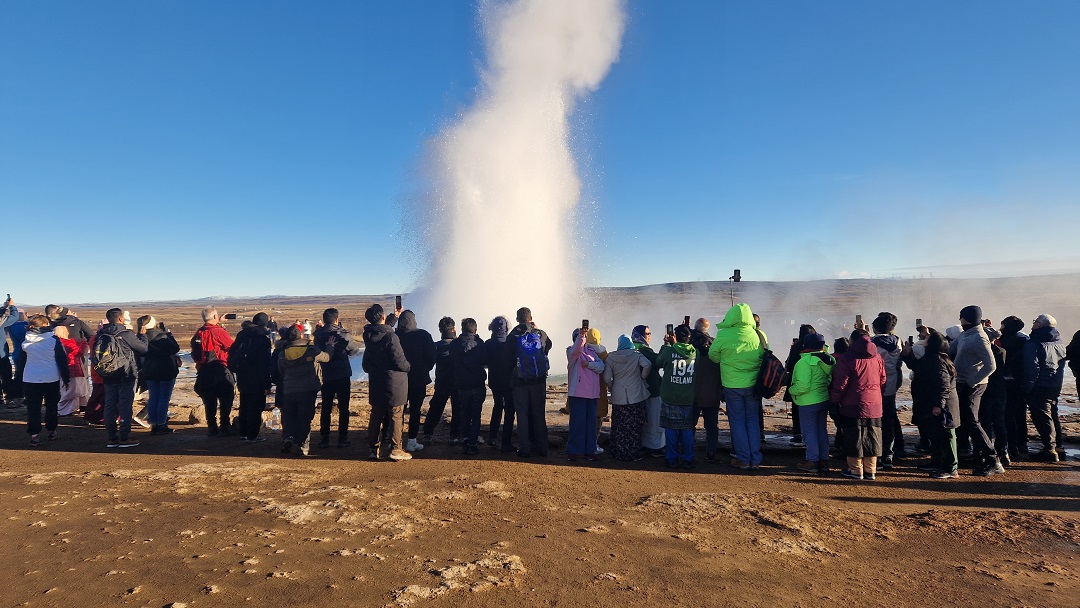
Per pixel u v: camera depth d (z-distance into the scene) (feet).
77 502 15.83
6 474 19.16
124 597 9.86
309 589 10.37
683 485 19.83
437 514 15.44
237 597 9.95
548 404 36.88
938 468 21.65
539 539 13.71
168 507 15.39
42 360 24.75
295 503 15.88
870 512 16.84
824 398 21.75
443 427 30.07
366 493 17.15
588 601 10.40
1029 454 24.32
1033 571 12.44
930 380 21.03
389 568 11.53
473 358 23.35
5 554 11.87
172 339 27.84
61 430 28.35
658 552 13.07
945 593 11.22
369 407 36.27
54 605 9.52
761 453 24.64
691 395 22.34
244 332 25.66
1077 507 17.58
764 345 23.32
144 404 33.04
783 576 11.91
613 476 20.79
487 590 10.69
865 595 11.07
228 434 27.27
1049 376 22.91
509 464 22.08
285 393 23.04
